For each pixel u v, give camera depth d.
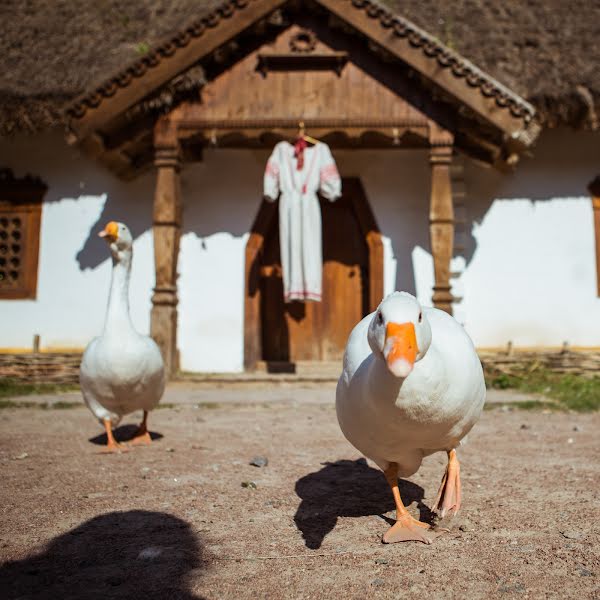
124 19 10.79
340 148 10.00
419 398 2.18
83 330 10.33
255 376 8.80
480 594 2.04
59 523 2.81
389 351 1.82
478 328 9.93
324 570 2.26
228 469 3.87
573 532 2.61
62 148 10.55
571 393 7.73
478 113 8.02
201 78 8.36
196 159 9.98
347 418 2.54
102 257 10.38
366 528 2.74
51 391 8.49
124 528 2.75
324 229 10.28
